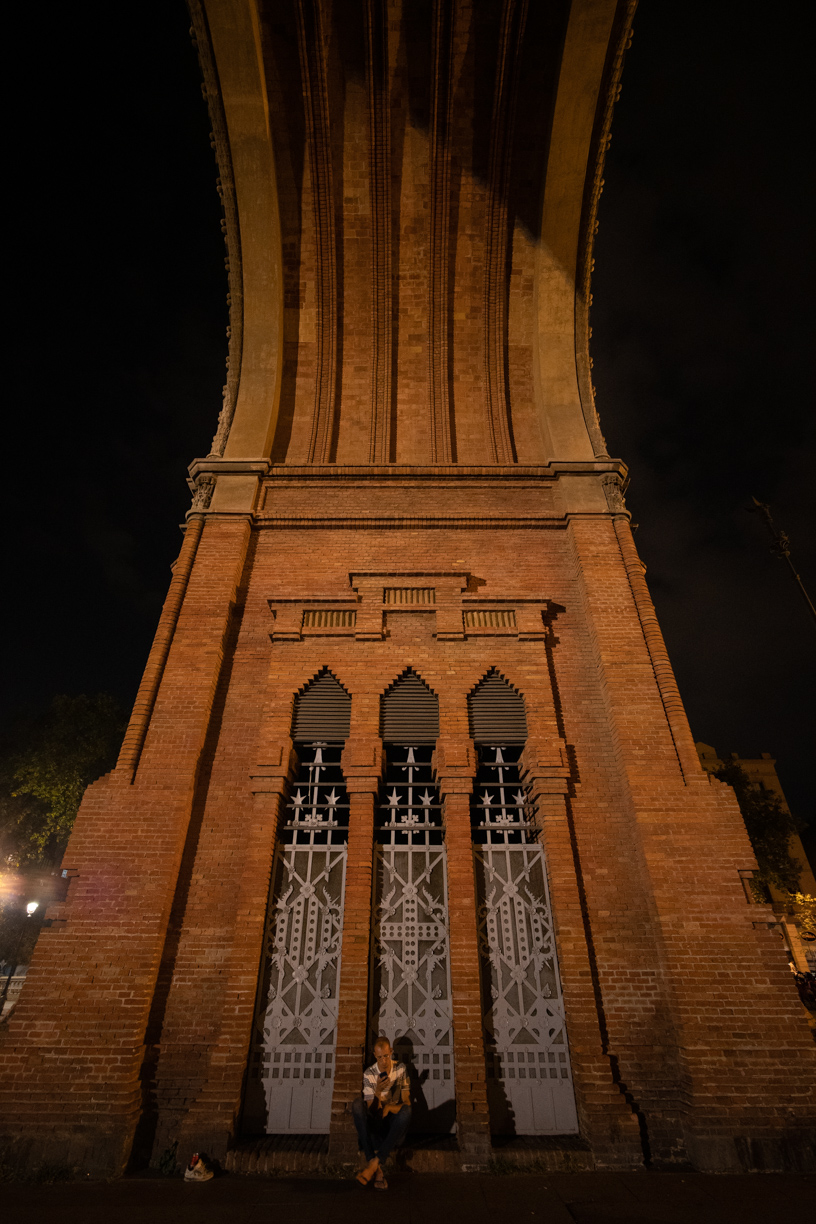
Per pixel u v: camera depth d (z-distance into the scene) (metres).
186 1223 4.49
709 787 7.46
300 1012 6.78
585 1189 5.21
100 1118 5.71
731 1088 5.94
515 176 11.39
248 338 11.35
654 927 6.87
